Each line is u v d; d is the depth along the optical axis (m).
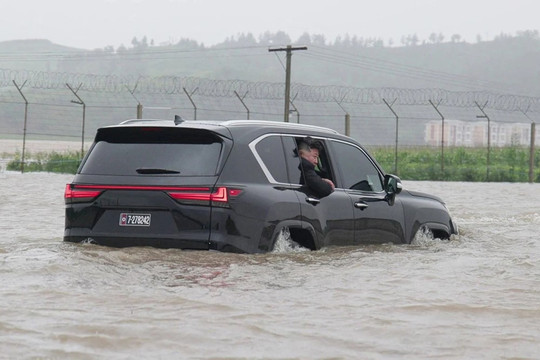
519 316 12.87
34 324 11.29
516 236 25.30
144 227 17.33
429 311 13.07
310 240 18.77
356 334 11.50
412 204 22.09
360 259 18.16
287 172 18.58
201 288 14.27
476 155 105.25
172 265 16.00
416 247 21.17
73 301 12.83
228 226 17.02
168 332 11.13
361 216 20.28
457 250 20.92
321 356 10.31
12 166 83.44
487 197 53.03
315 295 14.16
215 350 10.41
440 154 105.56
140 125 17.83
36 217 31.11
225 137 17.58
